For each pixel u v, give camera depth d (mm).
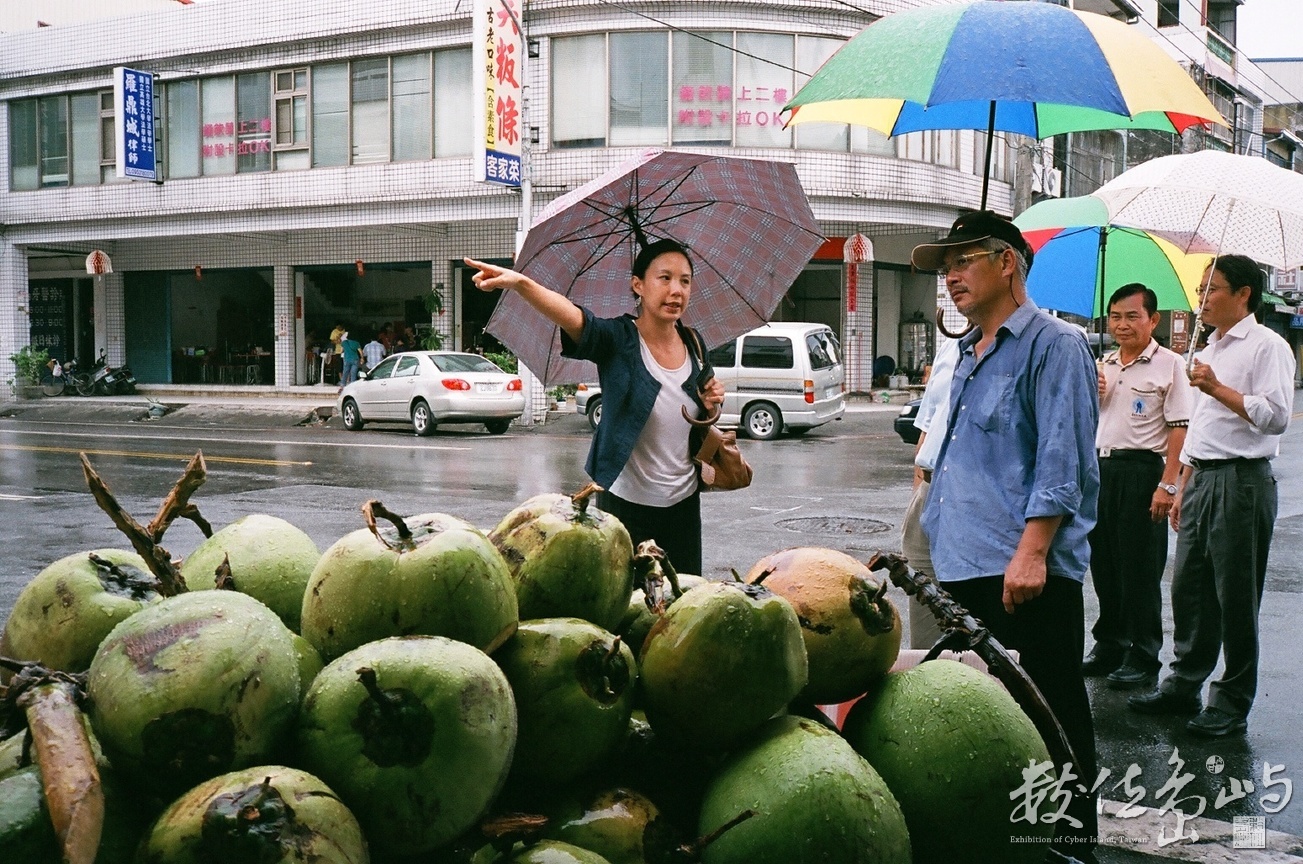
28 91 24484
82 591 1662
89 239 24312
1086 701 2906
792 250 3697
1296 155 41594
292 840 1206
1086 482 2906
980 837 1638
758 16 19078
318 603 1535
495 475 11625
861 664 1789
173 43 22938
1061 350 2887
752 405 16094
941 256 3084
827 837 1451
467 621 1499
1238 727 4273
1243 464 4211
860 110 4055
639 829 1529
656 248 3342
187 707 1258
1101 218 4945
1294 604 6230
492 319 3619
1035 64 2904
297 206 22062
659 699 1586
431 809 1313
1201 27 33375
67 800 1179
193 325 26406
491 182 17422
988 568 2928
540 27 19594
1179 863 3186
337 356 24438
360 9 21109
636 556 1887
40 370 25062
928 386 4137
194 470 1913
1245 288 4207
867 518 9023
